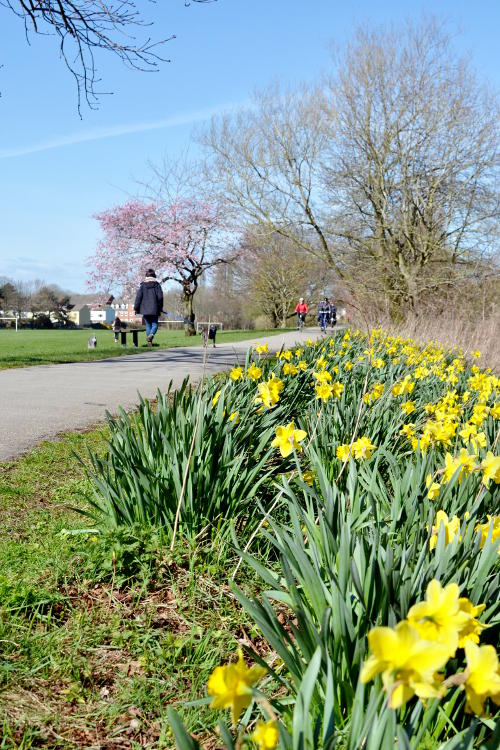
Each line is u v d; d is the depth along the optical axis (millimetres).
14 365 12750
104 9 8055
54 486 4535
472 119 22234
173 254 34125
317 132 24109
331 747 1460
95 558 3088
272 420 4340
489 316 16406
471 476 3186
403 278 22781
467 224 22547
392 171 23469
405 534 2566
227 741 1435
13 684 2281
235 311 60812
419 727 1773
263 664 2010
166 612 2848
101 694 2293
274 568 3248
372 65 22250
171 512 3424
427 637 1130
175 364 13398
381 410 4832
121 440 3820
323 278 33531
